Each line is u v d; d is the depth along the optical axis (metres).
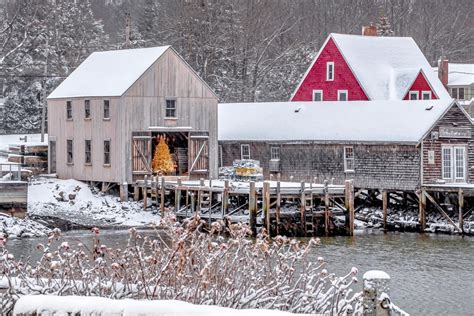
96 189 60.03
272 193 50.31
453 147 57.69
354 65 75.75
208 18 97.31
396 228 55.66
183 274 15.94
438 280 36.62
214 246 17.31
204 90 61.88
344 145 60.84
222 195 51.31
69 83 64.31
